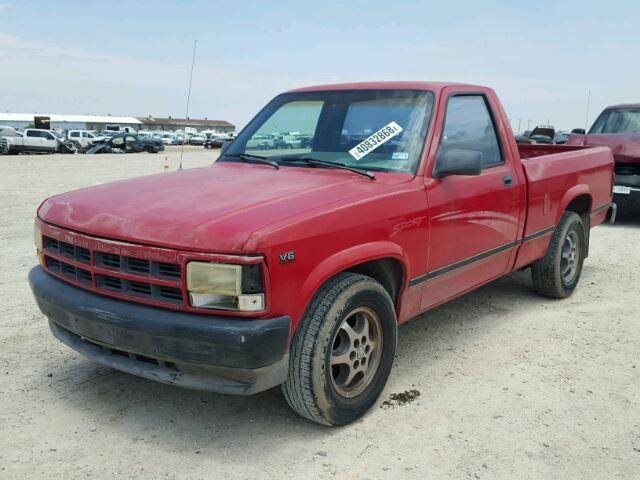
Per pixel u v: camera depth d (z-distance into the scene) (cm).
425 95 415
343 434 333
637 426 344
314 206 317
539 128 1137
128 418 348
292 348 311
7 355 434
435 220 386
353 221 326
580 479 295
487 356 444
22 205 1191
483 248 445
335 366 341
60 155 3628
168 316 292
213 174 398
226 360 285
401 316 383
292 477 293
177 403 367
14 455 309
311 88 478
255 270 283
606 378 405
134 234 301
